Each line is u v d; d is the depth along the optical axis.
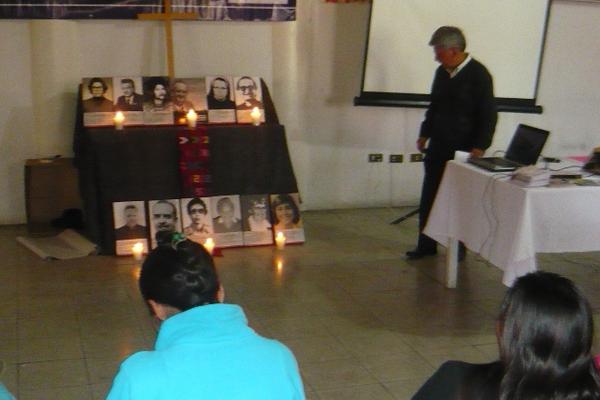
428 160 4.80
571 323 1.23
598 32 6.62
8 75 5.37
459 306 4.14
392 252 5.12
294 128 5.98
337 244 5.29
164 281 1.45
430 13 5.78
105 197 4.91
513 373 1.25
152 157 5.04
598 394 1.22
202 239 5.07
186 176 5.06
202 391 1.36
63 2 5.29
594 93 6.76
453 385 1.35
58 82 5.39
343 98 6.08
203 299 1.47
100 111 5.12
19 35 5.32
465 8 5.85
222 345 1.40
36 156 5.53
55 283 4.38
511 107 6.14
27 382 3.17
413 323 3.89
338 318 3.94
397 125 6.26
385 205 6.41
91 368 3.31
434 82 4.77
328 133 6.12
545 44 6.29
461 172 4.07
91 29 5.42
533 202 3.48
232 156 5.18
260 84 5.50
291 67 5.85
